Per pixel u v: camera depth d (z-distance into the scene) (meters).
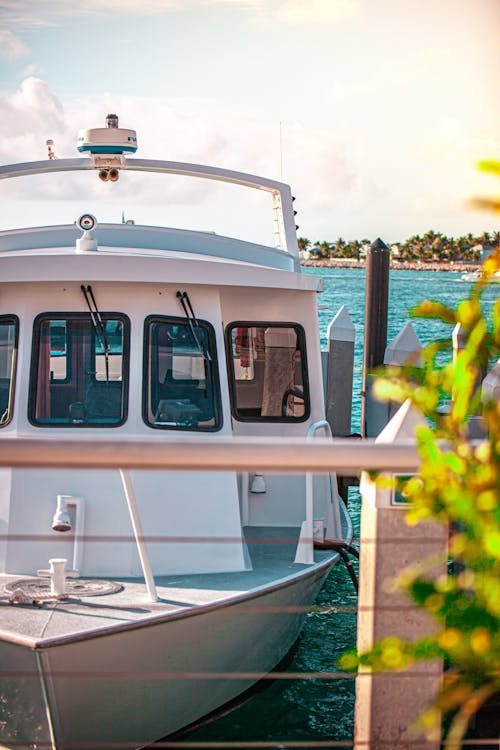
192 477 6.59
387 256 13.41
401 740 3.15
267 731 6.77
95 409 6.84
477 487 2.00
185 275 6.90
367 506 3.18
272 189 9.12
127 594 5.86
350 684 7.53
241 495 7.88
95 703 5.37
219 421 7.02
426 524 3.08
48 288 6.93
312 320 8.09
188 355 7.03
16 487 6.40
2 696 5.39
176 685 5.79
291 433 8.03
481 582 1.97
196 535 6.52
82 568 6.33
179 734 6.16
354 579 7.17
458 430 2.10
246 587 6.06
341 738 6.73
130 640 5.31
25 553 6.34
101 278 6.77
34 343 6.86
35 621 5.28
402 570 3.10
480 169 2.04
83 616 5.38
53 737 5.27
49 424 6.79
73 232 8.42
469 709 2.07
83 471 6.46
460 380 2.08
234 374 7.98
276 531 7.78
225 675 3.62
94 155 8.59
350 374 13.56
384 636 3.12
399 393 2.15
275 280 7.43
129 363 6.89
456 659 2.01
